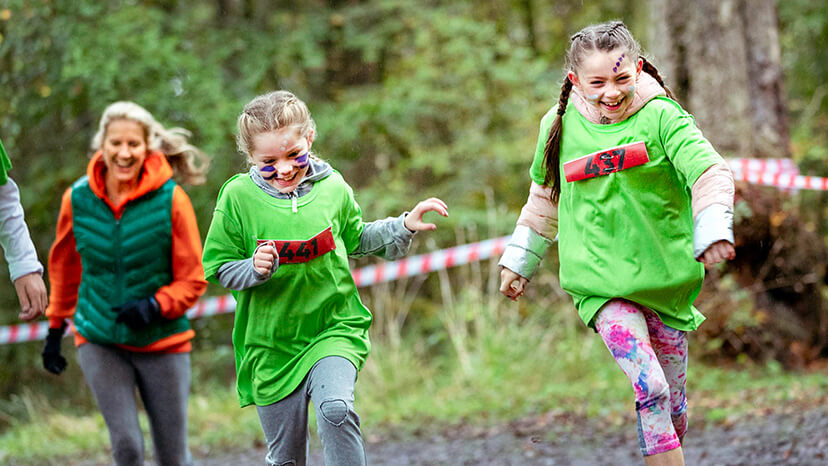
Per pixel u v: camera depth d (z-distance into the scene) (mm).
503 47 21703
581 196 5723
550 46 26000
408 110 20875
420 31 21688
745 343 14484
